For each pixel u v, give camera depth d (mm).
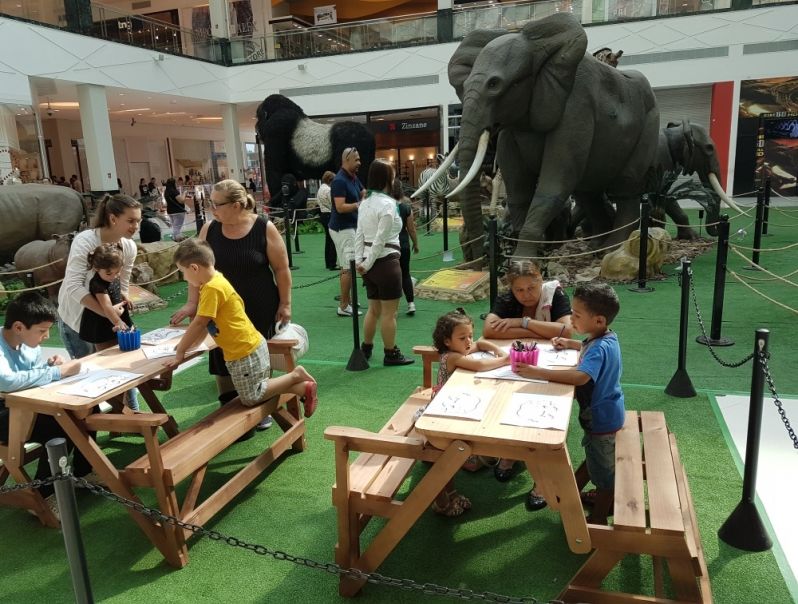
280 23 26453
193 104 22094
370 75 21375
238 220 3871
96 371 3203
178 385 5164
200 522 2938
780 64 17688
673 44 18312
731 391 4516
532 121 7887
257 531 3094
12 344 3172
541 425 2254
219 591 2672
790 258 9828
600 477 2840
